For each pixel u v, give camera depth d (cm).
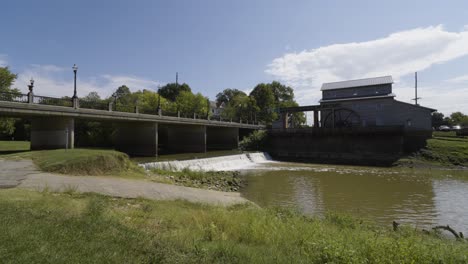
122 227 661
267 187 2466
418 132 4388
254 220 859
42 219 642
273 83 10088
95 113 2744
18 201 829
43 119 2600
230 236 738
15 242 477
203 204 1245
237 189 2361
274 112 8738
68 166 1661
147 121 3550
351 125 5559
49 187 1183
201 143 4753
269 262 529
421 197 2077
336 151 5009
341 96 6400
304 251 614
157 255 507
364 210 1714
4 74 4309
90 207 823
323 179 2912
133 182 1612
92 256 462
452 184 2619
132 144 3916
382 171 3544
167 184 1750
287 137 5525
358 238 750
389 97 5509
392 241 684
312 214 1571
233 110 8625
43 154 1955
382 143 4603
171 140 5066
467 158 3888
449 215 1617
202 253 538
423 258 583
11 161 1752
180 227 788
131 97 6925
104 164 1862
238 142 5853
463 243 873
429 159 4044
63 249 477
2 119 4175
